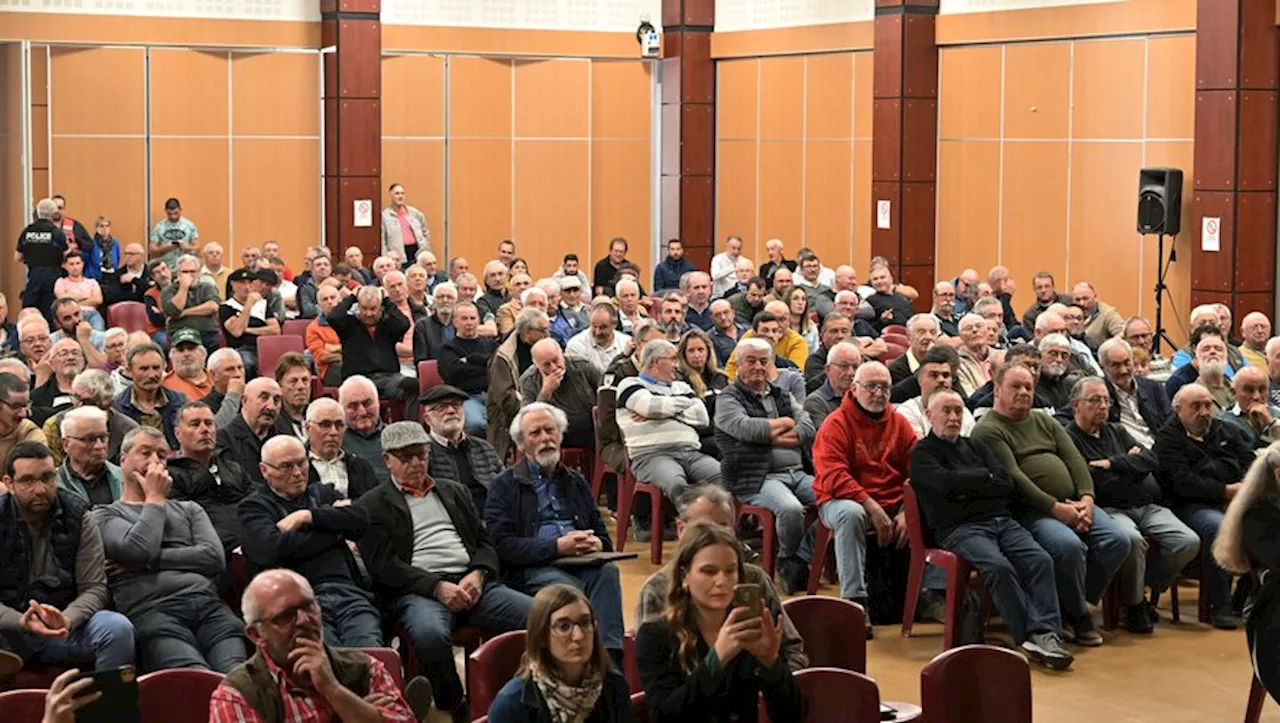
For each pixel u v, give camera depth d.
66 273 14.65
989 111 15.34
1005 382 7.51
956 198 15.74
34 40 15.70
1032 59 14.89
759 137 17.83
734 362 9.96
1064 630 7.44
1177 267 13.57
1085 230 14.51
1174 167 13.52
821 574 8.28
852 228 16.77
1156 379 10.28
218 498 6.62
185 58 16.31
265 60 16.67
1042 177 14.89
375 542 6.21
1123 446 7.88
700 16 18.22
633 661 5.08
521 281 13.08
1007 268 15.28
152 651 5.80
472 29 17.69
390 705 4.58
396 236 16.94
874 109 16.02
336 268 14.30
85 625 5.71
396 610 6.16
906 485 7.36
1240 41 12.58
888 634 7.50
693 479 8.55
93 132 16.00
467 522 6.44
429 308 12.93
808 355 11.06
